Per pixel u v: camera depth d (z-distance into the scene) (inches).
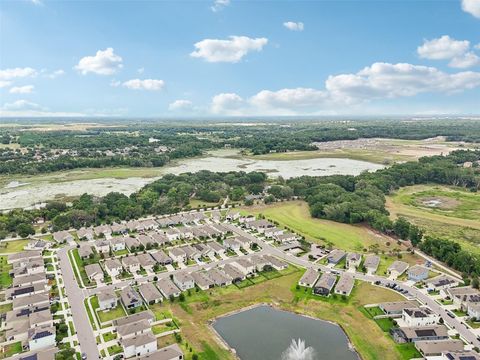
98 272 6186.0
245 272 6412.4
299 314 5260.8
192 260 6968.5
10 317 4923.7
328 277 6102.4
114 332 4714.6
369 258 6825.8
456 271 6496.1
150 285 5831.7
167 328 4845.0
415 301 5472.4
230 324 5022.1
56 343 4488.2
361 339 4670.3
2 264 6742.1
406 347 4493.1
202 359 4264.3
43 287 5743.1
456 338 4628.4
